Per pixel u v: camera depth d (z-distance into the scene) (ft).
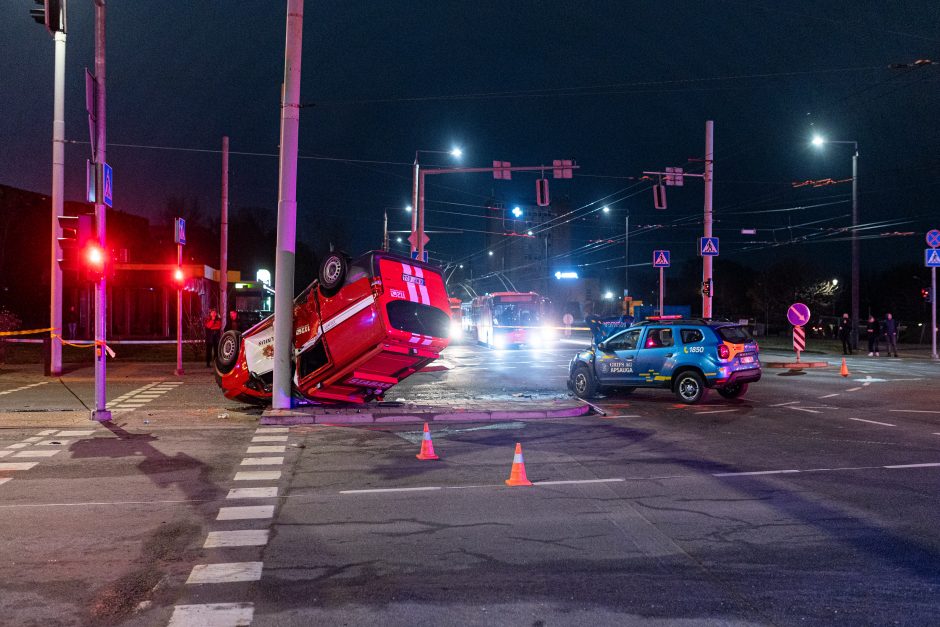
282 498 25.12
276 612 15.48
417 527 21.72
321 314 43.83
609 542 20.30
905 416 44.60
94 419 42.24
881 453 33.19
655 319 54.03
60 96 69.97
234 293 154.61
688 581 17.28
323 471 29.53
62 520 22.33
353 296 42.29
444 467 30.35
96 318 42.34
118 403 52.39
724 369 49.49
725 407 49.24
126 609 15.64
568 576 17.62
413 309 43.55
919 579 17.39
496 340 123.65
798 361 82.38
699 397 50.26
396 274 42.63
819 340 161.17
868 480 27.78
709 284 91.15
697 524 22.03
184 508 23.77
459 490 26.32
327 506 24.07
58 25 41.88
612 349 54.54
